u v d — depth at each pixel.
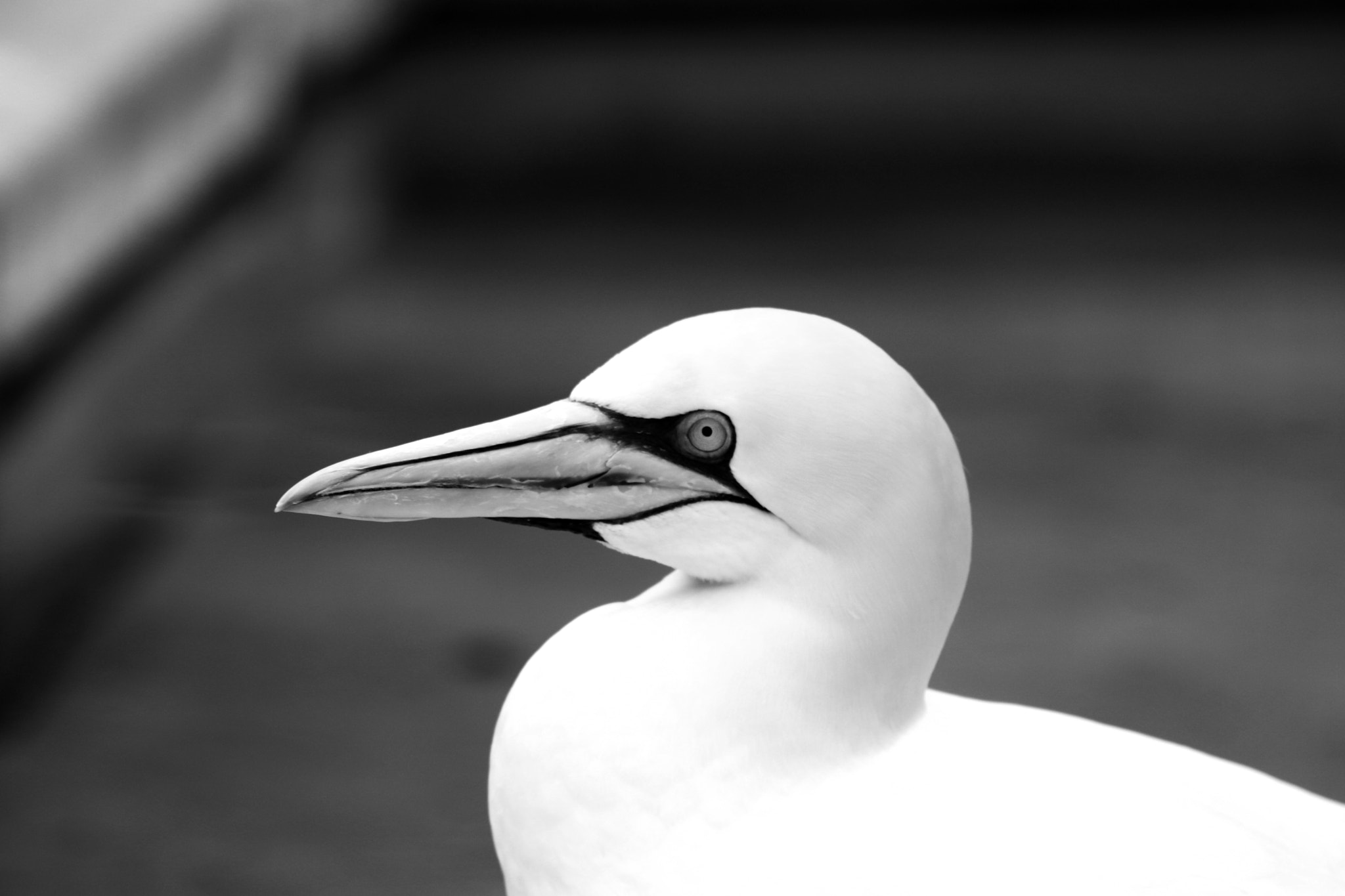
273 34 18.52
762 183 17.95
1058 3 26.70
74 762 7.96
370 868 7.26
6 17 13.43
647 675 3.99
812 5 26.73
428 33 24.94
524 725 4.06
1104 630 9.23
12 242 11.74
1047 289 14.56
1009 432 11.66
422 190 17.36
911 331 13.55
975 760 4.10
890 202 17.33
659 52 24.14
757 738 3.96
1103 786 4.07
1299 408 11.99
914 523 3.94
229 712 8.38
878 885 3.84
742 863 3.90
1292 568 9.88
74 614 9.20
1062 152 19.14
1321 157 18.77
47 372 12.27
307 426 11.43
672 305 14.06
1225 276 14.89
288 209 16.53
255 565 9.77
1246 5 26.77
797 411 3.87
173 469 10.83
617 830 3.95
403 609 9.40
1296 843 4.14
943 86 22.25
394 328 13.40
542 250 15.57
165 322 13.36
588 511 4.13
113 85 13.70
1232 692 8.62
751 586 4.07
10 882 7.12
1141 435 11.60
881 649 4.01
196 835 7.48
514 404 11.84
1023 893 3.81
